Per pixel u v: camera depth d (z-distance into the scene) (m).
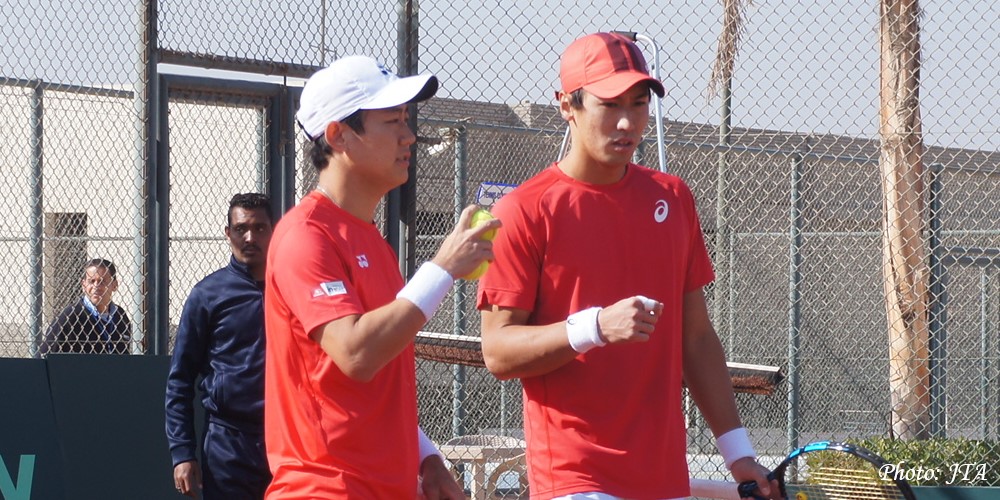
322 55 19.98
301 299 9.60
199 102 20.05
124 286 29.73
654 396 11.81
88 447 19.41
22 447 18.89
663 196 12.15
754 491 12.23
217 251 29.77
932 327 27.39
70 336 23.84
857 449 11.59
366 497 9.77
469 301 32.47
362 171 10.18
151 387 19.92
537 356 11.20
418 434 11.16
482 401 32.47
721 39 22.55
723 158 31.30
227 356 16.70
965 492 20.03
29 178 30.23
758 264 34.28
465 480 28.34
